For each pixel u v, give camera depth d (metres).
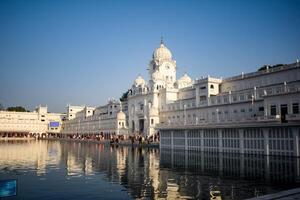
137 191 30.23
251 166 45.72
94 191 30.36
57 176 39.09
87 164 51.31
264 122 59.91
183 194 28.84
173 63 146.00
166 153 73.38
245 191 29.59
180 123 82.81
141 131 134.00
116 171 43.16
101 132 170.62
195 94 112.06
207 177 37.44
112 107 173.00
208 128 73.19
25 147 100.62
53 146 109.12
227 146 69.00
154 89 127.69
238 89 93.62
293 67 75.88
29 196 28.38
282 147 57.06
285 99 60.66
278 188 30.61
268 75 83.62
